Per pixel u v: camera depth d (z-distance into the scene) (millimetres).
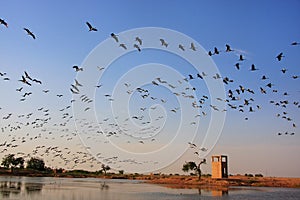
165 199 54094
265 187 95500
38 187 77438
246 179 122250
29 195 55906
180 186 94938
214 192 71062
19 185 83188
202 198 56625
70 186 87125
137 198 55281
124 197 56688
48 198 51969
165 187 89438
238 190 78938
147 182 124438
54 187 80125
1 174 165625
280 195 64875
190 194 64750
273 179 127375
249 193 69125
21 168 185750
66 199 51312
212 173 121812
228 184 103250
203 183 107562
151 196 59406
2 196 52875
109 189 77938
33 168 189500
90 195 59562
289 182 112125
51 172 192375
